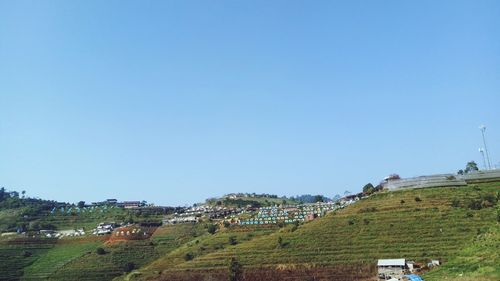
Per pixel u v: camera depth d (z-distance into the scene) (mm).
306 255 163750
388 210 181000
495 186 185000
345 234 170875
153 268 197500
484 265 107688
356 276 146125
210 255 184500
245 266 166250
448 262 128625
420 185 198375
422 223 163250
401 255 147750
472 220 156250
